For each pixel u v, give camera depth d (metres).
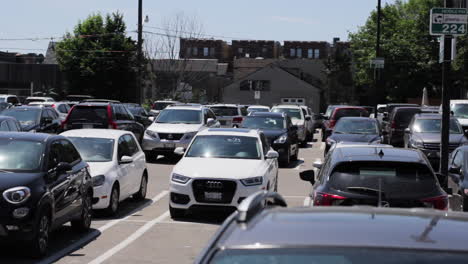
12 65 80.56
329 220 3.89
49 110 28.05
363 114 35.22
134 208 15.82
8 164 10.70
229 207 13.77
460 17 17.28
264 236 3.57
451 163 15.95
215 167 14.25
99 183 14.02
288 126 27.45
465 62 56.72
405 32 76.50
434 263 3.23
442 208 8.69
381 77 75.75
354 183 8.91
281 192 18.89
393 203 8.64
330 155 10.16
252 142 15.74
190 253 10.98
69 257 10.47
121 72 76.94
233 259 3.40
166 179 21.36
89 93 77.00
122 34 77.44
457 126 26.38
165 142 26.22
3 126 19.28
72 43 77.06
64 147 12.02
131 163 16.03
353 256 3.31
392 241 3.45
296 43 152.00
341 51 114.69
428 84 75.44
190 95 76.44
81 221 12.34
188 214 14.90
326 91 107.00
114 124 25.92
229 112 36.53
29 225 9.93
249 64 122.94
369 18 83.25
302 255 3.37
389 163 9.04
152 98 73.06
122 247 11.34
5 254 10.52
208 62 108.44
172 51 78.31
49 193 10.46
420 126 26.36
